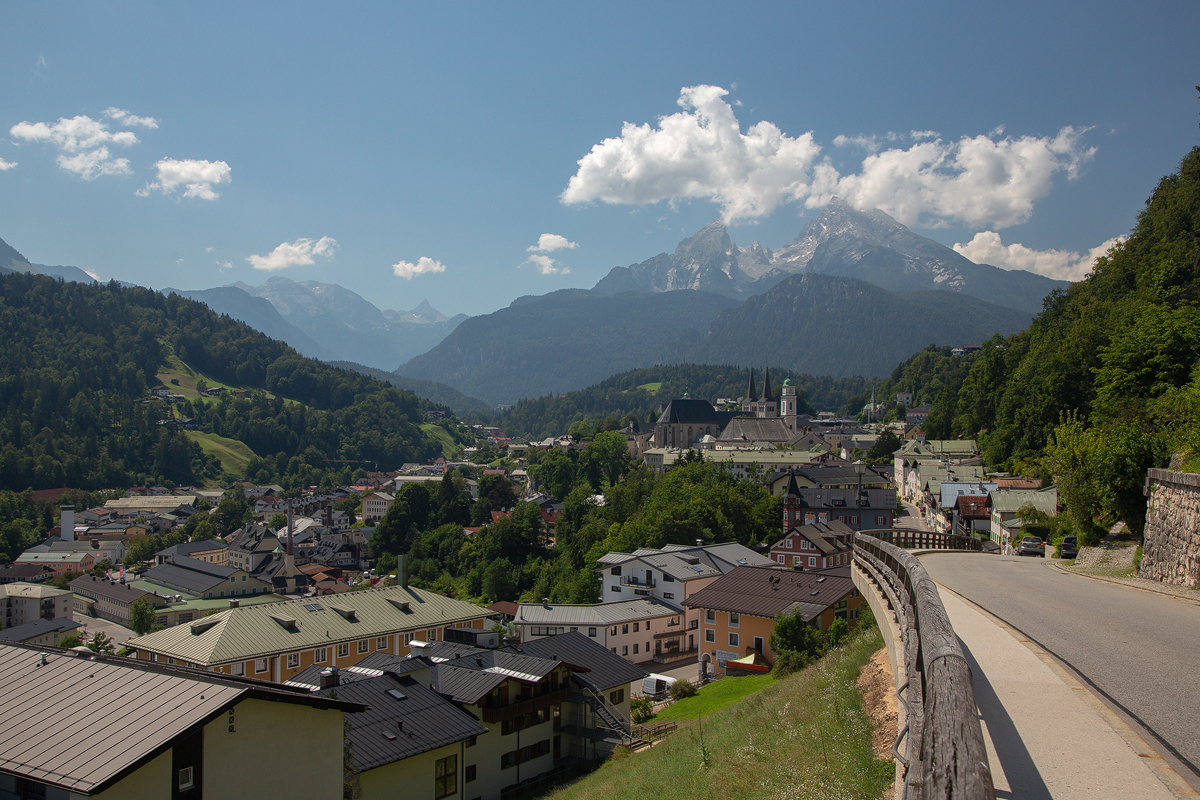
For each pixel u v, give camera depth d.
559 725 39.28
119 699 20.22
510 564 143.00
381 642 63.59
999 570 30.58
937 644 8.91
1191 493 26.31
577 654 46.25
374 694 33.47
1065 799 7.96
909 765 8.12
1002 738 9.85
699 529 116.25
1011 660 13.88
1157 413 44.31
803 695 19.31
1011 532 72.38
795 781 13.21
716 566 90.06
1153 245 115.75
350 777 25.66
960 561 35.91
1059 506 63.22
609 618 74.88
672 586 83.06
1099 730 10.01
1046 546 47.31
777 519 130.75
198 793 18.91
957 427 178.88
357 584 161.12
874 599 20.56
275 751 20.75
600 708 39.09
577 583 106.44
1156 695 11.42
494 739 35.50
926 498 122.81
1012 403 129.12
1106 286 124.69
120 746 18.19
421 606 68.94
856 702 15.73
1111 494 37.34
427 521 186.50
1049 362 111.38
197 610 131.75
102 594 146.12
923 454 153.88
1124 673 12.73
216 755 19.30
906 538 44.72
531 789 36.56
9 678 22.09
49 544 191.88
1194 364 52.50
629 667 45.53
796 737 15.89
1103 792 8.11
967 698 6.90
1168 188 124.38
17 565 173.88
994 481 106.06
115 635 129.25
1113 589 23.83
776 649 51.62
